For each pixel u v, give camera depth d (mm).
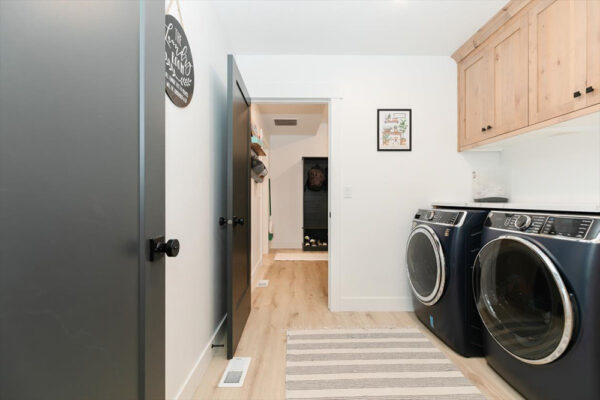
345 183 2625
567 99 1540
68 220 510
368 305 2605
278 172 5863
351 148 2627
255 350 1909
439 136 2635
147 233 760
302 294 3043
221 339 2076
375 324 2307
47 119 468
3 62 399
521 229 1387
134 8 718
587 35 1432
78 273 530
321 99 2645
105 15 607
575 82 1495
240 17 2066
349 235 2621
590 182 1793
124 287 671
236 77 1971
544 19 1683
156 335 805
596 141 1756
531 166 2234
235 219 1894
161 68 853
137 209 730
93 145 572
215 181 1953
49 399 463
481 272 1624
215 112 1959
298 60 2615
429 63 2635
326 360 1782
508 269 1437
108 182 616
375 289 2619
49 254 470
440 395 1455
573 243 1128
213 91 1909
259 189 4250
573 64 1505
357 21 2129
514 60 1931
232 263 1812
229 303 1803
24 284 426
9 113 406
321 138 5863
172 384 1262
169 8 1230
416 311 2379
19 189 420
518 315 1382
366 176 2629
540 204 1499
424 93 2631
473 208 2238
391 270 2627
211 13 1857
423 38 2355
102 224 596
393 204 2629
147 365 754
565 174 1948
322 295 3014
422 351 1878
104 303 600
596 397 1057
